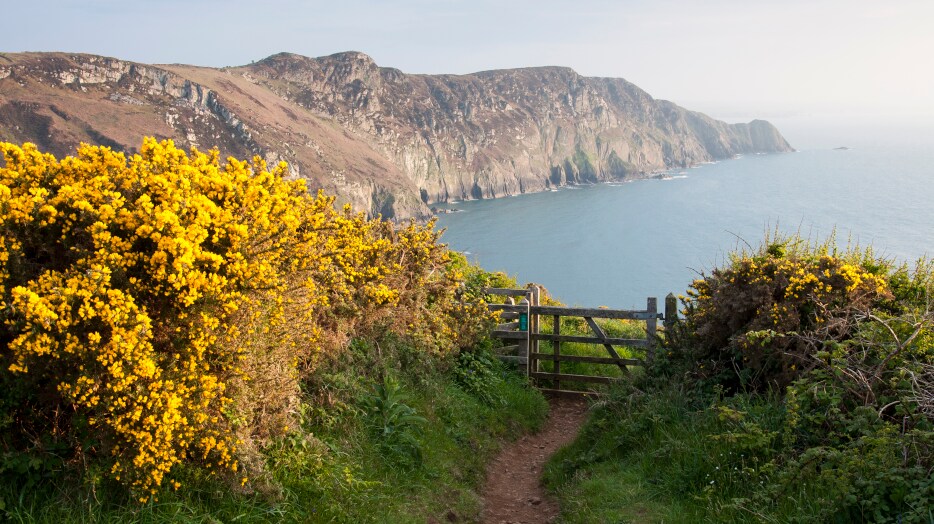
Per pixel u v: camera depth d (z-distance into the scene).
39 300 3.55
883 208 154.38
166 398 3.85
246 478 4.40
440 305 9.70
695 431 6.10
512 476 7.67
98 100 162.12
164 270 4.09
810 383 5.48
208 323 4.18
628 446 6.84
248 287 4.68
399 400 7.17
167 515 4.00
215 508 4.32
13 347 3.51
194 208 4.48
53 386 3.76
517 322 11.99
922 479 3.82
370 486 5.50
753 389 6.41
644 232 161.00
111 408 3.69
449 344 9.45
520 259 136.12
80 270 4.00
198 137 173.12
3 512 3.52
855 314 6.02
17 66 155.12
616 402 7.84
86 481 3.75
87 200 4.25
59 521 3.64
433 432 7.35
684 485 5.41
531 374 11.53
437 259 9.42
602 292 101.19
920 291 6.73
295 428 5.41
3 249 3.88
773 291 6.64
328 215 7.44
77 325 3.73
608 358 11.09
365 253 8.07
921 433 3.98
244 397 4.69
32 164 4.54
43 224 4.04
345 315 7.13
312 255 5.75
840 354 5.22
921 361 5.07
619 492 5.81
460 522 5.91
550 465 7.67
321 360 6.45
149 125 161.38
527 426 9.51
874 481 3.92
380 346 7.73
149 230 4.12
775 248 8.01
